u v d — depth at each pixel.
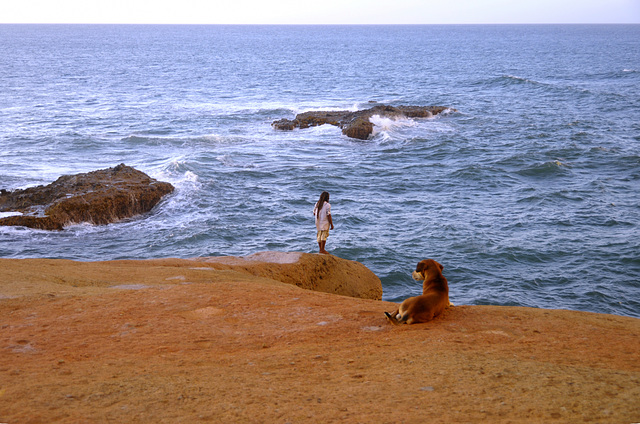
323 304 6.54
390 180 30.44
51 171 30.03
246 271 9.88
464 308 6.05
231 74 95.44
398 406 3.56
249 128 45.62
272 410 3.57
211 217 23.62
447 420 3.31
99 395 3.80
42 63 107.62
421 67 108.88
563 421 3.19
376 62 123.38
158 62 119.69
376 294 11.59
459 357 4.46
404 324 5.55
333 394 3.84
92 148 36.84
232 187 28.31
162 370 4.38
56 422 3.37
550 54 144.62
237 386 4.01
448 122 46.97
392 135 41.41
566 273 18.19
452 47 188.88
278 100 63.91
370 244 20.73
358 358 4.63
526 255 19.59
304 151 37.25
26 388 3.91
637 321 5.50
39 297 6.61
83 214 22.11
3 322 5.74
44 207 22.36
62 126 44.56
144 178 26.12
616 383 3.72
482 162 33.69
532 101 60.38
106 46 185.50
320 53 158.62
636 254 19.36
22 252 19.23
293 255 11.08
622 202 25.73
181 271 8.91
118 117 49.97
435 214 24.62
